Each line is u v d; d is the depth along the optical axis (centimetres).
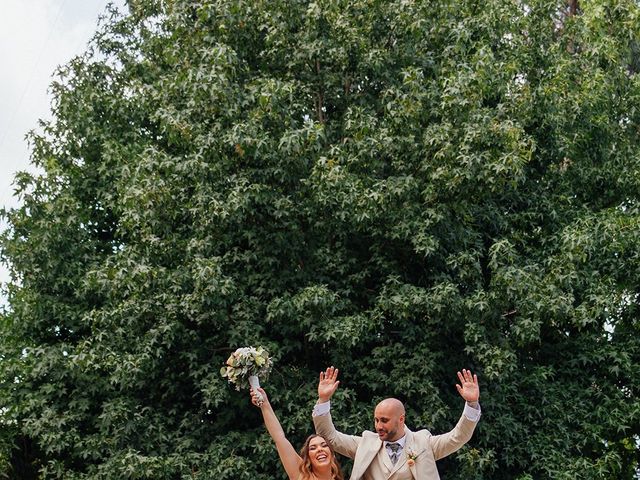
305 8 1470
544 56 1627
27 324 1580
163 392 1491
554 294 1373
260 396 672
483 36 1541
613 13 1733
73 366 1432
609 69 1714
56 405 1511
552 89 1538
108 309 1458
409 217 1362
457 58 1501
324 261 1430
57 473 1434
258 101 1377
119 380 1382
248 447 1426
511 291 1352
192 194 1426
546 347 1595
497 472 1505
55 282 1569
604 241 1521
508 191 1562
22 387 1552
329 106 1560
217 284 1306
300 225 1412
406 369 1399
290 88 1352
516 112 1431
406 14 1470
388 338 1431
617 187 1664
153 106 1581
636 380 1572
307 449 657
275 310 1338
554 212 1552
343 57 1456
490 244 1562
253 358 675
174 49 1491
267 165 1362
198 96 1362
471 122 1352
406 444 630
